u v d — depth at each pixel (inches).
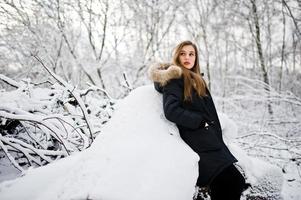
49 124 112.0
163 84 76.7
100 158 66.3
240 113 271.0
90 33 309.4
